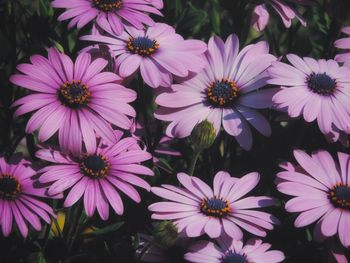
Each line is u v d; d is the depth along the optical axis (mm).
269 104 339
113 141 310
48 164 325
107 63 335
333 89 341
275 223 311
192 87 349
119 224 334
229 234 297
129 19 356
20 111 305
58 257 338
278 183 333
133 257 329
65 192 350
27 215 293
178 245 326
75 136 305
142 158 323
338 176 331
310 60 356
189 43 357
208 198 317
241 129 336
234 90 347
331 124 330
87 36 351
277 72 342
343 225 308
